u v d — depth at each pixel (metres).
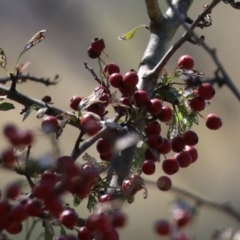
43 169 1.55
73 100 1.64
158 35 1.70
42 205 1.55
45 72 3.35
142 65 1.69
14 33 3.52
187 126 1.66
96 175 1.55
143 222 2.56
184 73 1.65
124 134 1.61
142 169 1.63
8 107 1.66
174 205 1.55
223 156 3.26
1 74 3.26
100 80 1.67
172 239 1.54
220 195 3.09
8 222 1.55
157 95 1.66
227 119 3.36
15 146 1.54
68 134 2.51
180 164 1.65
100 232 1.56
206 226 2.36
